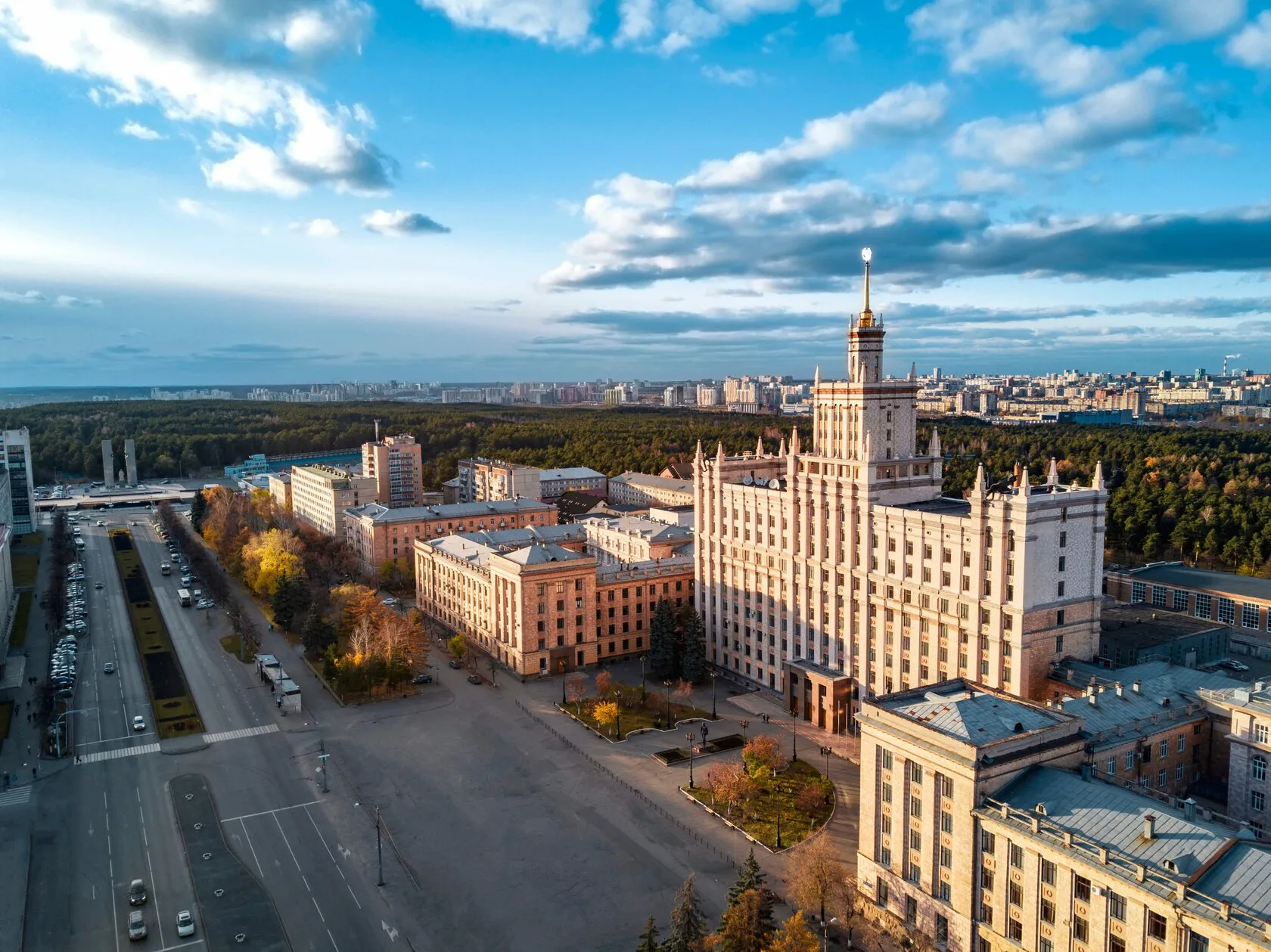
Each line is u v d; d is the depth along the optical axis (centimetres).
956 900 8975
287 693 16038
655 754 14125
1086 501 12912
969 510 14412
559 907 10038
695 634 17300
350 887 10438
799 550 16038
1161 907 7050
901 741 9481
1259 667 15488
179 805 12456
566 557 18625
